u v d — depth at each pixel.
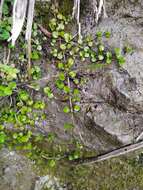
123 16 0.22
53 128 0.23
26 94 0.22
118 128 0.22
